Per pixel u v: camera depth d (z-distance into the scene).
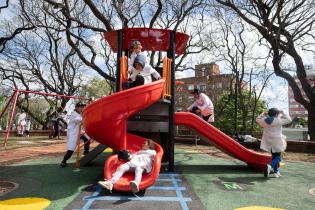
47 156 10.00
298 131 28.81
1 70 28.06
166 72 7.49
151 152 5.63
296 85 17.50
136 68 6.93
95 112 5.89
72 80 30.48
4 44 20.84
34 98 31.39
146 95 6.11
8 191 5.20
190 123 8.23
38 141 17.28
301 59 17.22
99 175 6.65
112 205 4.44
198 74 38.28
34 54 28.50
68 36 17.06
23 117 22.27
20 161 8.73
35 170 7.20
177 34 8.14
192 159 10.12
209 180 6.47
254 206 4.51
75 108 7.85
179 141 18.81
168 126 7.72
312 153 13.21
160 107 7.73
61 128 20.72
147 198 4.88
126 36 8.28
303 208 4.49
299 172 7.78
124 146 6.21
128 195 5.05
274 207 4.50
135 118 7.66
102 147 7.82
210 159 10.17
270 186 5.99
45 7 18.67
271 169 6.93
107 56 25.98
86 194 5.07
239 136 15.77
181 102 41.94
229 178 6.76
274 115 7.04
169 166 7.54
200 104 9.72
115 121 5.99
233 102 31.84
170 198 4.89
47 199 4.71
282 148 6.94
